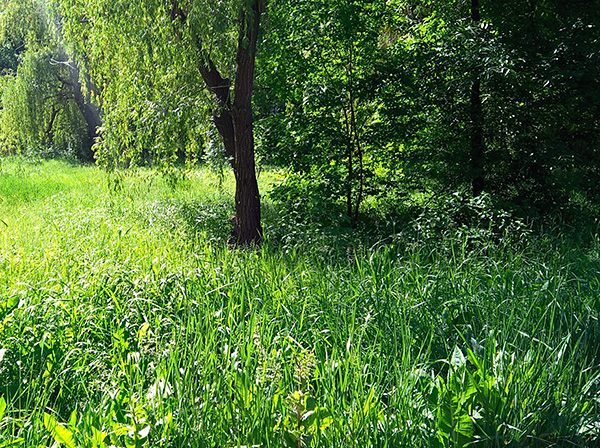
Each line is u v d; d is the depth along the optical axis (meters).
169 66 10.54
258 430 3.42
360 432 3.44
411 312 5.18
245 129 10.77
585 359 4.29
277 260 7.75
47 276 7.03
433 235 8.70
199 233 10.80
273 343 4.65
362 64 11.23
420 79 11.01
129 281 6.15
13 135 29.23
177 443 3.34
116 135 11.30
